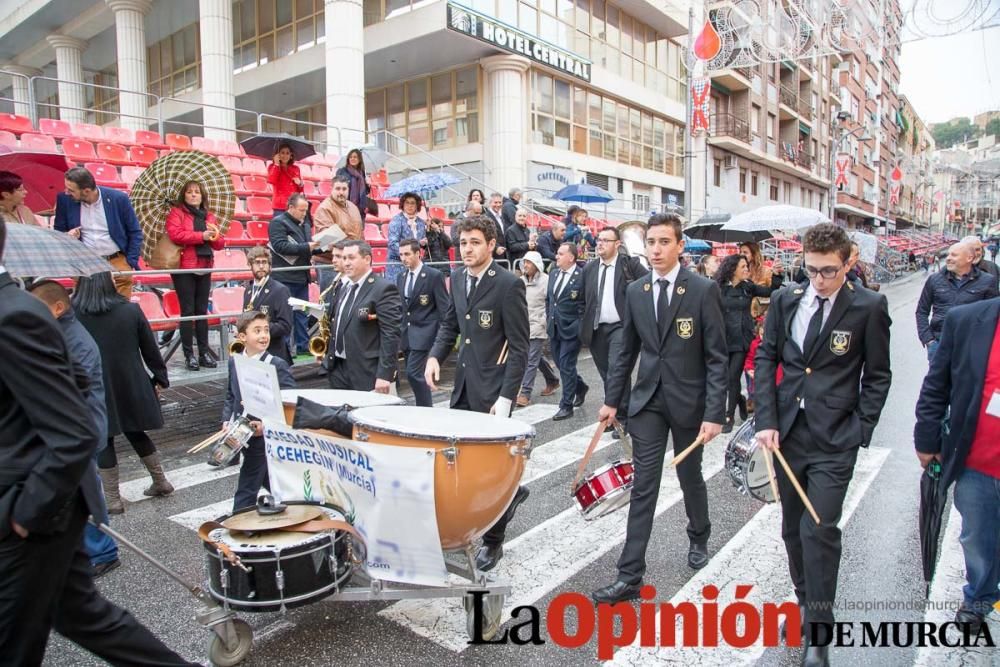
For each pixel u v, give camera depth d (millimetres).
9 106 29453
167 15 24188
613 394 4066
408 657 3213
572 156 22688
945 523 4895
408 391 8812
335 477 3273
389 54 19625
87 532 3967
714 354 3787
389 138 22953
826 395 3236
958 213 65562
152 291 8844
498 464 3092
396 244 9969
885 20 15211
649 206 27828
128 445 6574
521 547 4496
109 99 28453
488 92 20203
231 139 17969
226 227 8562
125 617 2561
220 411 7520
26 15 24156
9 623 2102
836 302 3230
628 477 3863
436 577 3145
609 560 4305
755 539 4617
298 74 21219
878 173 56062
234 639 3078
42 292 3949
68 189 6746
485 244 4203
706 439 3756
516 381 4156
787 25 16750
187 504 5141
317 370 8789
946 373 3379
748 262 7508
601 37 24531
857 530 4789
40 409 2012
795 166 41656
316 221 9031
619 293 6734
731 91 35250
